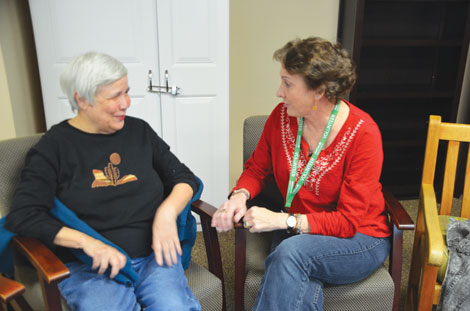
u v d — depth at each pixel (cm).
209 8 236
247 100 320
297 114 150
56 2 224
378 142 148
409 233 275
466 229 160
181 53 241
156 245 141
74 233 129
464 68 297
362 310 151
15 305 155
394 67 329
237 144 329
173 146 256
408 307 190
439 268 156
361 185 147
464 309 145
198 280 152
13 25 225
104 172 141
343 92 144
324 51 138
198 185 164
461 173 331
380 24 316
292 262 140
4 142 148
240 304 163
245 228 153
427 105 343
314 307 140
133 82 242
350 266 145
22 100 234
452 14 309
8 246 136
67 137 139
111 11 230
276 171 167
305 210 160
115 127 141
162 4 231
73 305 127
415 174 346
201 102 251
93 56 134
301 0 303
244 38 305
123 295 131
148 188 149
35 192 130
